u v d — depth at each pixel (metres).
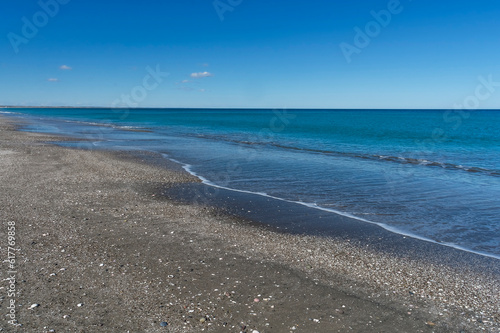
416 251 8.76
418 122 83.56
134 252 7.95
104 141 34.16
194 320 5.31
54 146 28.02
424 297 6.41
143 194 13.68
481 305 6.20
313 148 31.41
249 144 34.09
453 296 6.49
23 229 9.12
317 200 13.52
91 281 6.43
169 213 11.30
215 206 12.43
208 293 6.18
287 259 7.92
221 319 5.38
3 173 16.31
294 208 12.39
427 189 15.48
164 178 16.81
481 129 57.69
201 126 64.94
